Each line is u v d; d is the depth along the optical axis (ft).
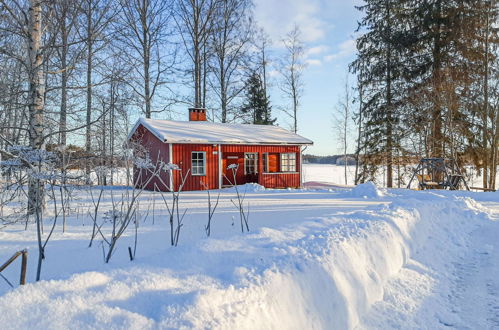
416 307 11.64
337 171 160.45
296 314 8.51
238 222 19.84
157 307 6.77
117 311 6.38
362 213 19.33
